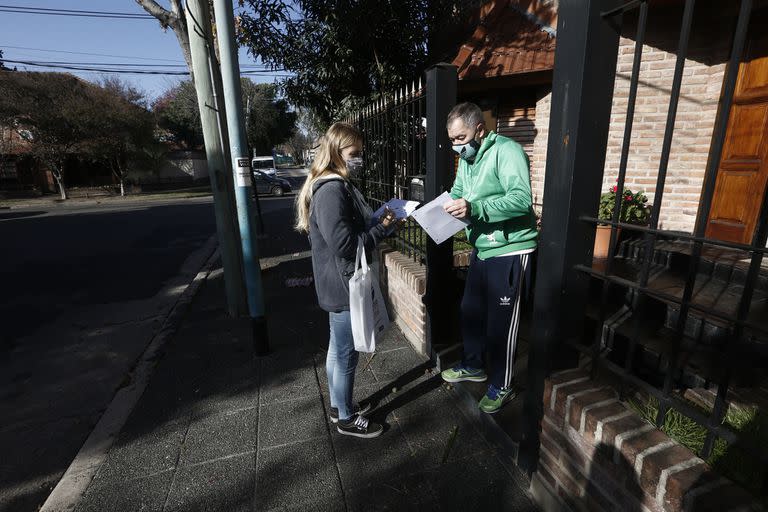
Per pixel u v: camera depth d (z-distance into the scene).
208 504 2.05
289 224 11.09
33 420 2.92
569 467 1.75
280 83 7.70
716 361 2.20
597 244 4.07
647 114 4.76
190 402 2.92
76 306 5.22
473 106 2.24
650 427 1.52
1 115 18.92
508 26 6.35
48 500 2.10
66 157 22.19
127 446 2.48
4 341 4.23
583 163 1.63
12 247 8.91
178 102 34.00
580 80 1.54
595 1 1.47
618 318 2.78
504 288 2.31
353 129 2.11
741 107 4.09
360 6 6.39
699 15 4.37
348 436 2.50
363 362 3.34
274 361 3.49
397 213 2.24
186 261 7.47
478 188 2.29
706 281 3.05
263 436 2.54
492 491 2.08
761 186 3.92
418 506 2.00
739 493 1.23
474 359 2.79
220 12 3.21
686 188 4.70
